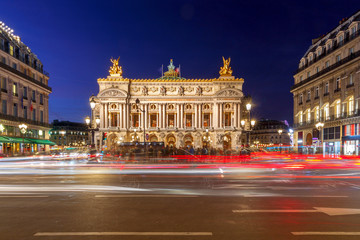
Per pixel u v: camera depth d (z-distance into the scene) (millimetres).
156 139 79438
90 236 6656
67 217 8172
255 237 6586
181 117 79438
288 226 7367
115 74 79750
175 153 32781
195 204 9688
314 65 48781
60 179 15719
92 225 7445
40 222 7715
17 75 51469
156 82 79438
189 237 6582
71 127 149250
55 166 24188
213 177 16453
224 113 79188
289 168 21844
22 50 56000
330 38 44250
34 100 59281
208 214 8453
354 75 37469
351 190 12312
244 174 17906
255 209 9039
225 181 14891
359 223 7633
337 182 14625
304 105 52812
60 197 10797
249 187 13039
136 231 6980
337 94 41469
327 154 43875
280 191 12039
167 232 6898
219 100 78625
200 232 6902
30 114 57375
